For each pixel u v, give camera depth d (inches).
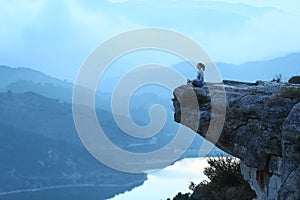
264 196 561.6
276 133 540.1
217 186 811.4
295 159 504.4
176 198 949.8
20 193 5017.2
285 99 556.7
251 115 568.1
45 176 5418.3
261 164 553.0
